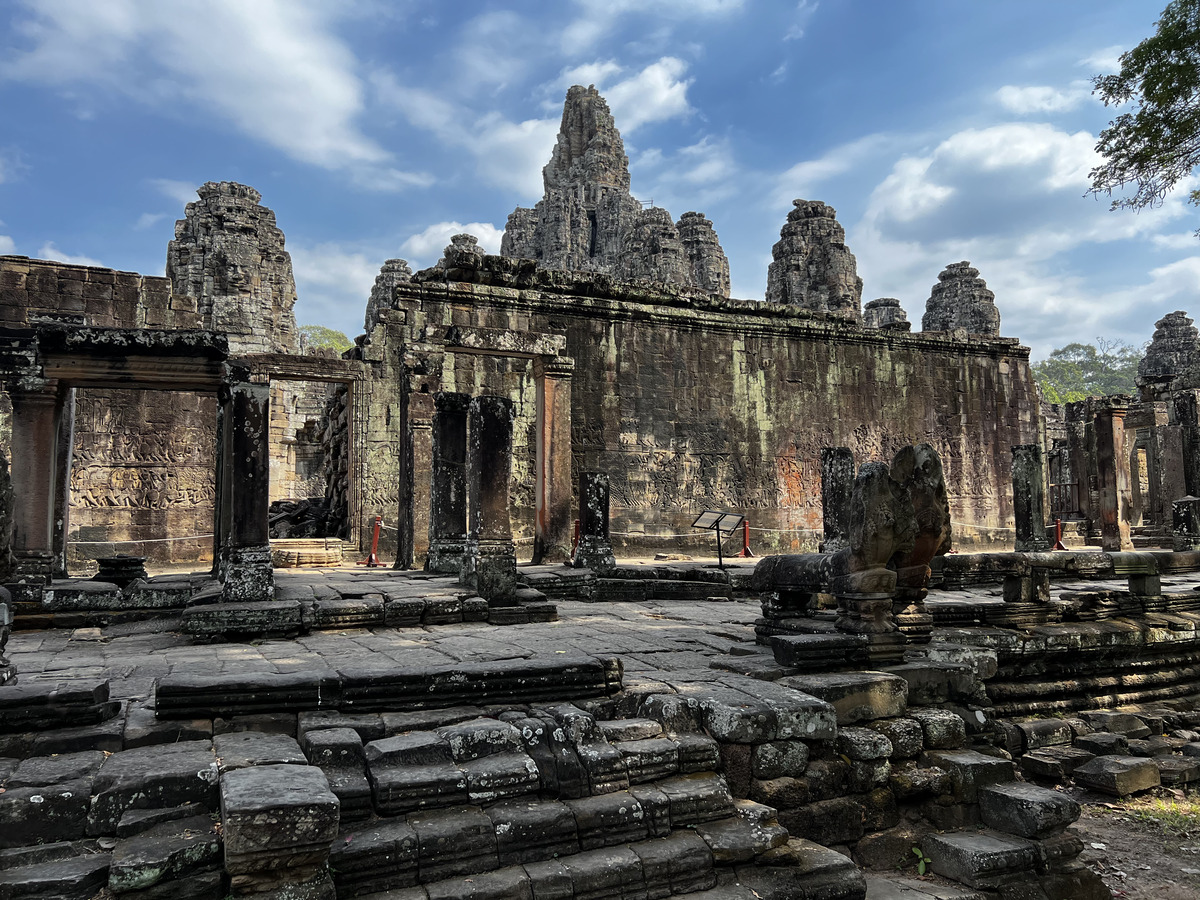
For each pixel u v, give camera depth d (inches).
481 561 339.3
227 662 231.6
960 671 228.4
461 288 687.1
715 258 1498.5
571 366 535.8
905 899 164.9
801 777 182.2
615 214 1881.2
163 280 631.8
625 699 191.5
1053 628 300.7
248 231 897.5
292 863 124.3
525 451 701.3
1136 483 928.3
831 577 241.1
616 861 148.4
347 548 609.6
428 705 180.4
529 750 166.2
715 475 791.7
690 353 790.5
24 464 340.5
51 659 242.5
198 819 135.3
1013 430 958.4
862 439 871.1
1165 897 184.5
